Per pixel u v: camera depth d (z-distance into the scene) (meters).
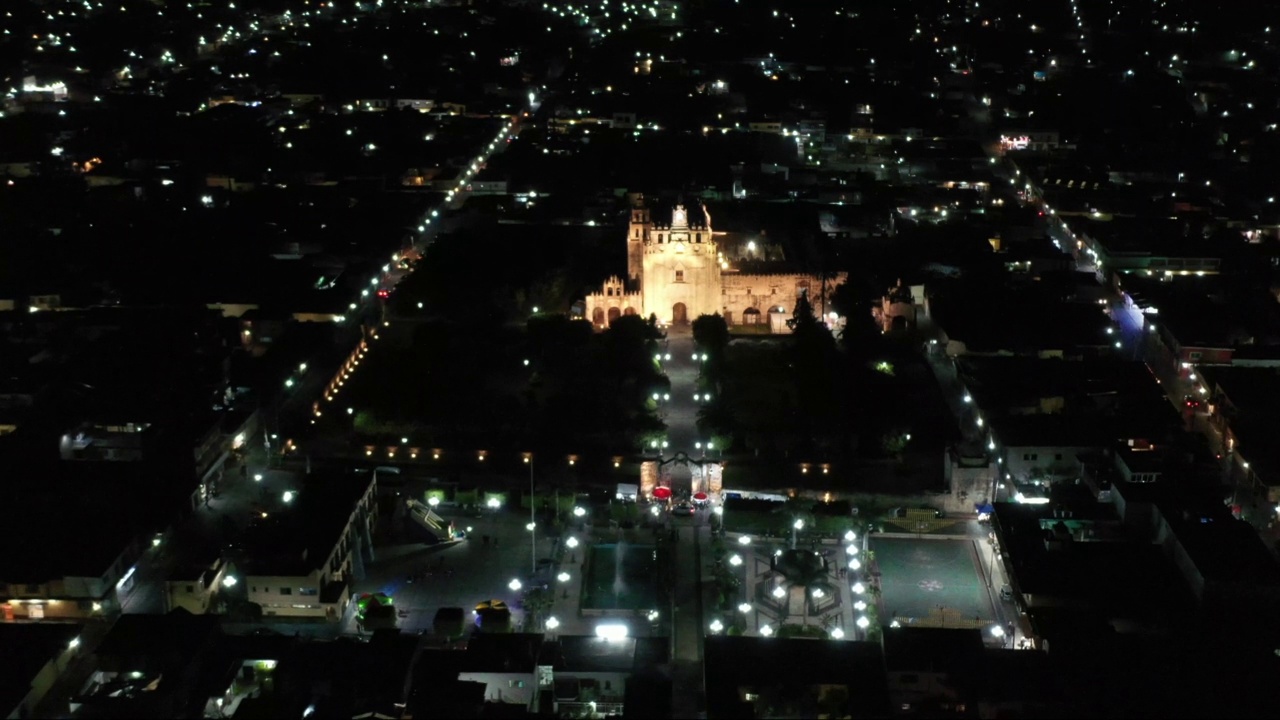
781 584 187.75
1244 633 172.38
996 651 165.38
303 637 183.00
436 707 152.75
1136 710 153.75
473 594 193.75
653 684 161.75
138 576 198.75
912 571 199.00
